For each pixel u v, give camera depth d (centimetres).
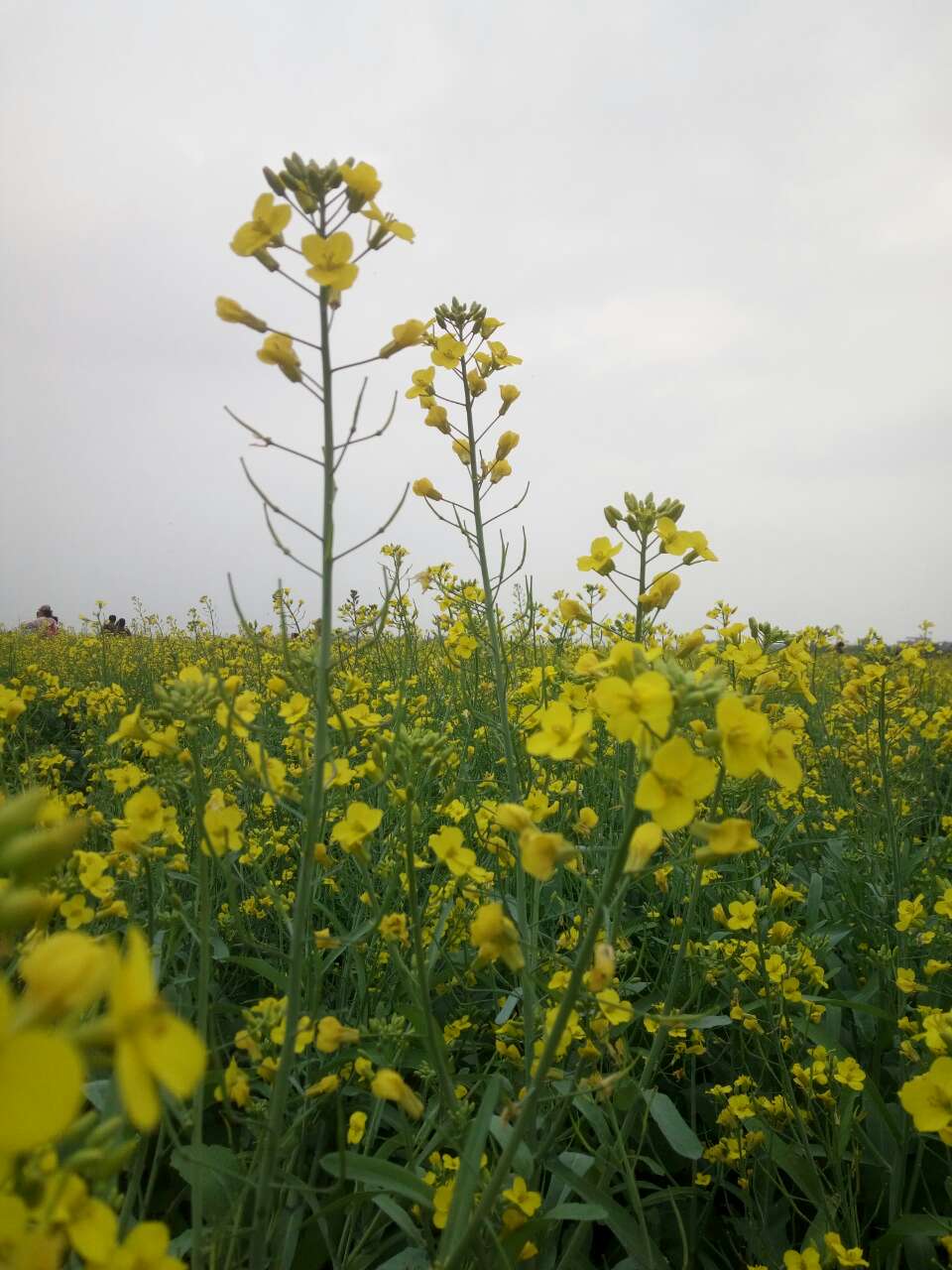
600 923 170
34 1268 105
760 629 416
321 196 231
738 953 360
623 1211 239
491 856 438
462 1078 301
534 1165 239
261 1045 254
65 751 873
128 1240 120
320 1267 273
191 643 1347
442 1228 219
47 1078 66
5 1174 65
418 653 750
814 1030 344
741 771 168
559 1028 170
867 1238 309
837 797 650
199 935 256
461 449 389
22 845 91
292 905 411
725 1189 323
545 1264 258
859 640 611
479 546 377
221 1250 236
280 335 227
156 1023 80
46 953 79
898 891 462
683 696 173
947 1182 285
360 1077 301
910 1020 360
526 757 461
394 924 255
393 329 234
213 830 265
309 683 335
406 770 292
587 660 223
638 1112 273
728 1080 380
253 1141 287
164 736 265
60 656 1462
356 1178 217
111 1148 126
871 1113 332
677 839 383
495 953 189
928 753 662
